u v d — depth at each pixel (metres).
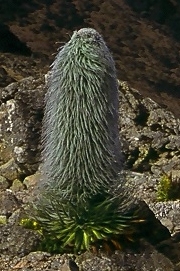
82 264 7.46
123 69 21.91
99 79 7.22
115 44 24.03
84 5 24.98
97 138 7.36
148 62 23.14
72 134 7.35
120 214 7.66
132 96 13.40
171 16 27.56
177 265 7.99
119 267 7.50
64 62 7.25
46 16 22.86
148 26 26.27
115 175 7.61
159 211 10.10
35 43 20.44
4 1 22.25
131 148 12.84
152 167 12.74
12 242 7.68
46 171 7.67
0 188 11.16
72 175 7.48
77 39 7.23
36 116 12.10
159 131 13.16
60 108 7.33
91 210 7.51
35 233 7.73
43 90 12.24
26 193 10.16
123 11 26.28
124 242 7.69
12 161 11.65
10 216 8.21
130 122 13.12
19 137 11.94
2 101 12.33
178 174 12.25
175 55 24.62
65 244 7.54
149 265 7.62
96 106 7.27
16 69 16.75
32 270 7.38
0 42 19.72
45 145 7.73
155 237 8.23
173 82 21.55
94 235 7.52
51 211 7.68
